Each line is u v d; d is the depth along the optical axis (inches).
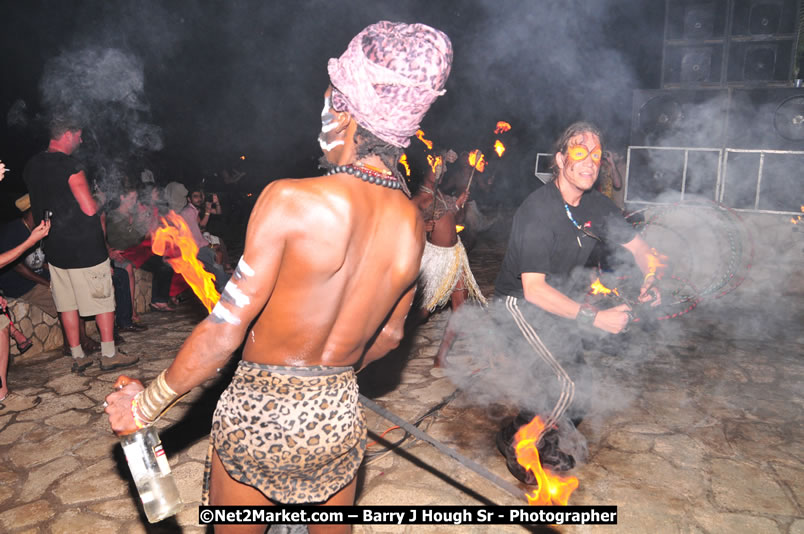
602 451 119.3
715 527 95.1
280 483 50.7
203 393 147.3
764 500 102.7
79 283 157.0
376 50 45.2
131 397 51.8
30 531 95.0
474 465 60.2
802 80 250.2
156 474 53.8
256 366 49.7
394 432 126.6
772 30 257.3
